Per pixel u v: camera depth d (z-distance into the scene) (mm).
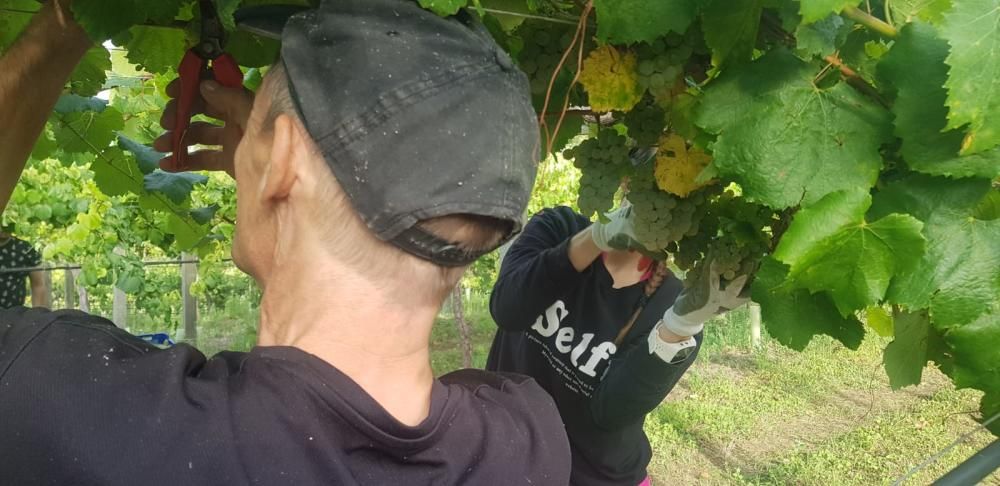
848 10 889
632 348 1849
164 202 2074
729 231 1188
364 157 739
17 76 1021
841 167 894
